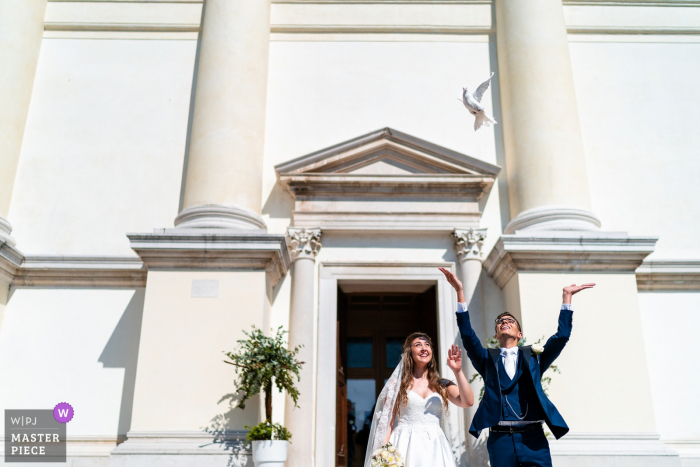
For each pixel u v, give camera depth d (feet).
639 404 25.84
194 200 30.14
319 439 27.78
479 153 33.24
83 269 30.04
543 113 31.68
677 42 35.83
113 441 27.68
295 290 29.81
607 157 33.12
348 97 34.37
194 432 25.03
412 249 31.12
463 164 31.73
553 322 26.91
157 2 36.17
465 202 31.53
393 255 31.01
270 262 27.68
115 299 30.07
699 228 31.76
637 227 31.76
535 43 33.24
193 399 25.63
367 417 43.34
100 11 36.04
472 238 30.48
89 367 28.94
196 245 27.32
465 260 30.35
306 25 35.86
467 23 36.17
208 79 32.48
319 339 29.32
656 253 31.22
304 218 31.14
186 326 26.66
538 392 14.46
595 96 34.50
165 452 24.47
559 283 27.53
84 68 34.78
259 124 32.32
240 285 27.32
